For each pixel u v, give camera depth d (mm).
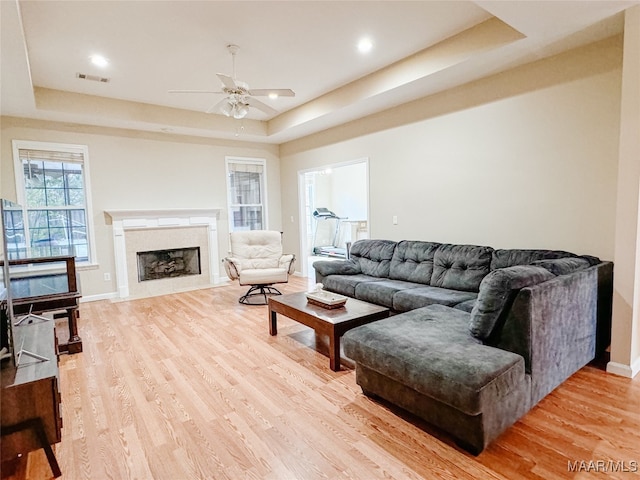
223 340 3508
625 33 2451
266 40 3383
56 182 5062
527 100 3451
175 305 4910
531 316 1968
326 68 4105
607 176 3010
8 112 4531
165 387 2582
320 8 2857
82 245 5312
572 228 3236
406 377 1977
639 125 2426
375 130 5062
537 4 2408
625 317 2572
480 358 1859
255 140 6770
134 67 3928
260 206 7129
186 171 6145
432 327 2354
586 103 3090
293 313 3201
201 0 2707
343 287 4184
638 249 2553
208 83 4465
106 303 5066
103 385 2625
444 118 4172
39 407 1653
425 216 4484
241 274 4848
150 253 5969
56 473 1711
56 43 3326
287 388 2541
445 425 1892
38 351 1942
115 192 5469
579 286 2414
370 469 1727
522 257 3275
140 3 2727
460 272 3627
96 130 5289
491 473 1677
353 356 2336
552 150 3318
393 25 3160
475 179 3930
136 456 1861
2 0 2221
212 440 1979
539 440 1908
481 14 3020
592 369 2721
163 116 5355
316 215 9453
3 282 2086
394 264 4297
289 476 1699
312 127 5836
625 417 2100
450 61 3436
